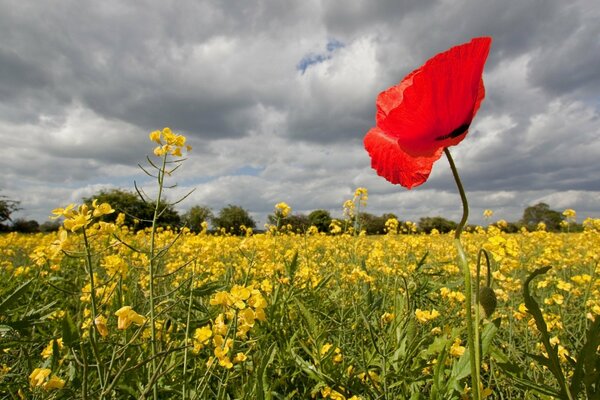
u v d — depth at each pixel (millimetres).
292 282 3420
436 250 8094
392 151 1075
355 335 2771
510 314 3012
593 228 8844
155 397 1751
